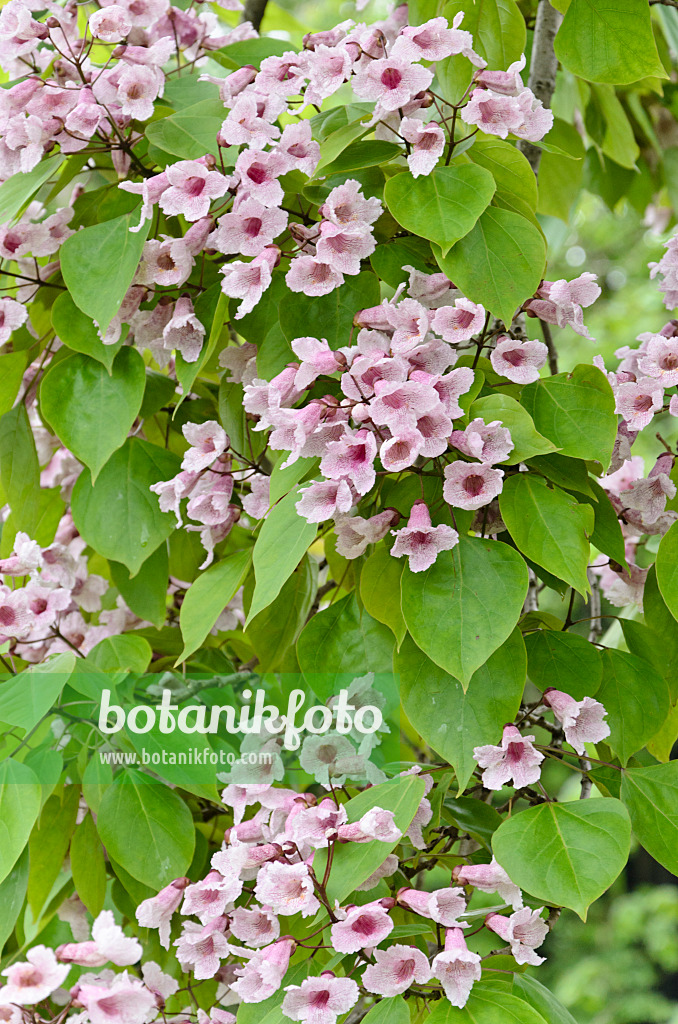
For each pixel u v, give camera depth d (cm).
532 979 182
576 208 281
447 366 180
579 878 170
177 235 195
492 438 177
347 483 175
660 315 497
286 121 233
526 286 181
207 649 207
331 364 178
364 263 190
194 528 193
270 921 180
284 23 264
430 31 181
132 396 190
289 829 177
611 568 199
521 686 176
